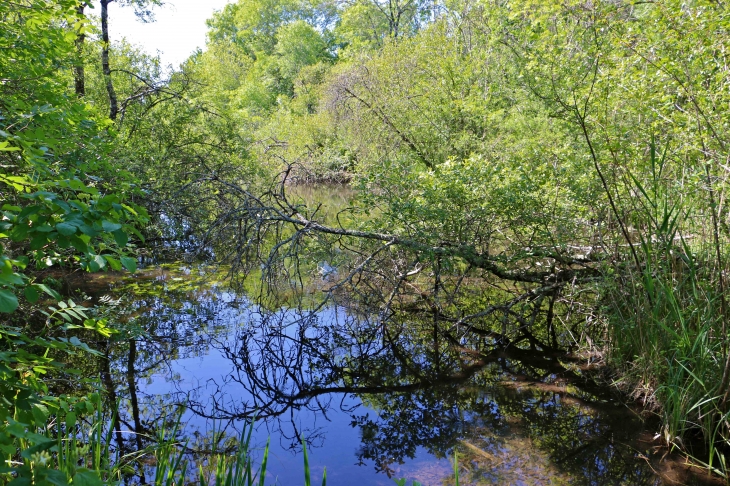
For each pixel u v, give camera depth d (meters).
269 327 7.12
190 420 4.70
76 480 1.63
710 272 4.24
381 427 4.66
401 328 6.98
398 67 13.62
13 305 1.53
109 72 11.00
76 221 1.75
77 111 4.26
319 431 4.60
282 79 41.06
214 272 9.58
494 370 5.73
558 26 5.99
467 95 11.92
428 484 3.69
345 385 5.64
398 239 6.48
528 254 6.14
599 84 5.21
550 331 6.61
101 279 8.62
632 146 5.02
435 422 4.70
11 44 4.90
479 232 6.87
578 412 4.70
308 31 39.72
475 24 13.23
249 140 12.78
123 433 4.32
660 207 4.73
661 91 4.87
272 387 5.56
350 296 7.89
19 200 3.92
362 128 13.68
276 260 7.43
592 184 5.76
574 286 6.16
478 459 4.02
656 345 4.44
